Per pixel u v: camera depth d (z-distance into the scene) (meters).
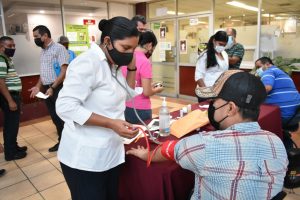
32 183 2.50
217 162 0.76
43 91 3.28
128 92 1.23
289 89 2.43
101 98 1.06
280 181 0.80
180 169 1.20
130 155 1.28
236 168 0.75
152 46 1.82
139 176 1.27
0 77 2.68
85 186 1.14
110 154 1.14
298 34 4.29
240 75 0.86
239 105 0.83
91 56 1.02
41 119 4.77
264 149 0.79
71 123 1.03
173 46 6.07
